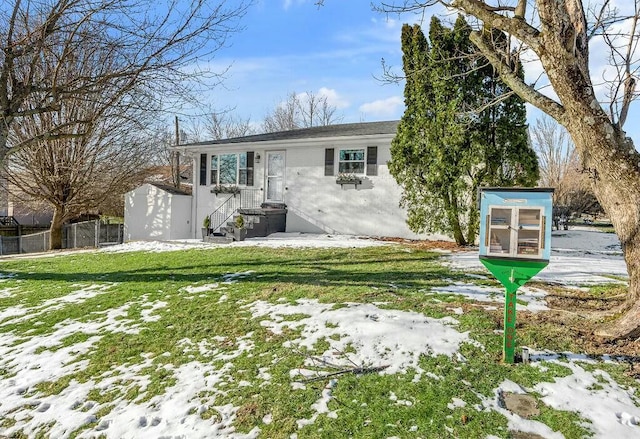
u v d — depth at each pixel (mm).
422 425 3041
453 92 9758
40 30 7285
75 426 3531
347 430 3064
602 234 15219
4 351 5141
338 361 3988
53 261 11305
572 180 20422
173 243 12727
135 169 18469
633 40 4586
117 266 9602
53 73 8406
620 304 4797
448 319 4656
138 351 4742
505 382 3488
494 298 5387
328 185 13930
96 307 6418
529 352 3891
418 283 6277
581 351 3885
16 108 7734
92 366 4523
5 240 16812
